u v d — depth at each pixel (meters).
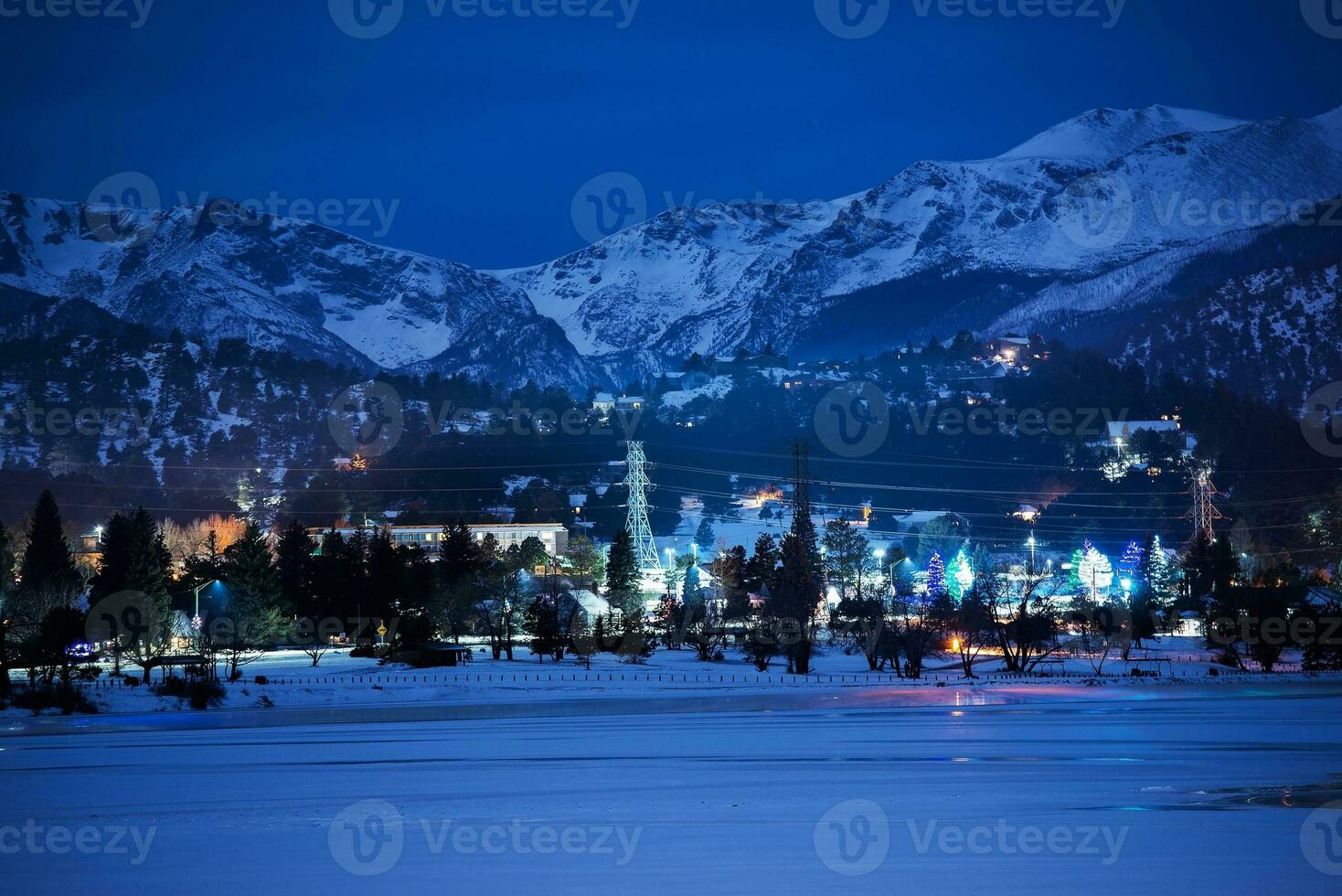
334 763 84.25
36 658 124.19
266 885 52.28
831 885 50.69
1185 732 96.19
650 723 106.88
